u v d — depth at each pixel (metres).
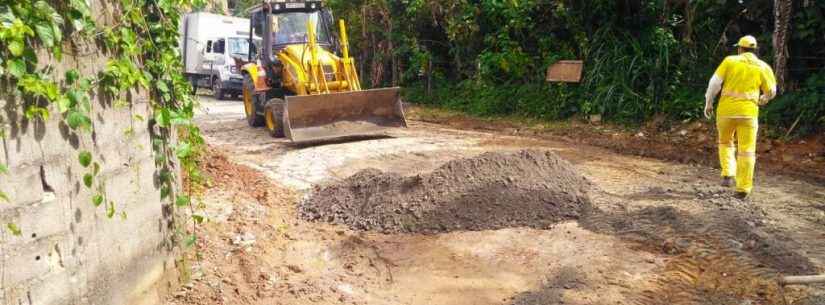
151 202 4.26
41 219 3.00
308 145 10.97
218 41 22.59
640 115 12.53
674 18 13.34
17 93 2.81
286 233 6.21
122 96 3.83
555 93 14.28
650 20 13.44
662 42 12.73
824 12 10.66
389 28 18.84
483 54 15.78
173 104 4.57
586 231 5.99
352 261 5.60
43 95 2.92
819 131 9.98
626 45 13.47
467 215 6.30
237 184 7.60
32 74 2.85
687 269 5.09
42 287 3.01
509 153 7.21
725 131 7.21
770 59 11.32
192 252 5.27
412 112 16.33
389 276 5.30
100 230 3.55
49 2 2.99
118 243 3.77
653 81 12.55
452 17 16.45
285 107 10.57
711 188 7.36
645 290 4.77
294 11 12.77
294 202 7.32
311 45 11.44
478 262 5.44
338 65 11.85
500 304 4.68
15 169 2.81
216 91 22.19
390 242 5.99
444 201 6.46
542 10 14.67
